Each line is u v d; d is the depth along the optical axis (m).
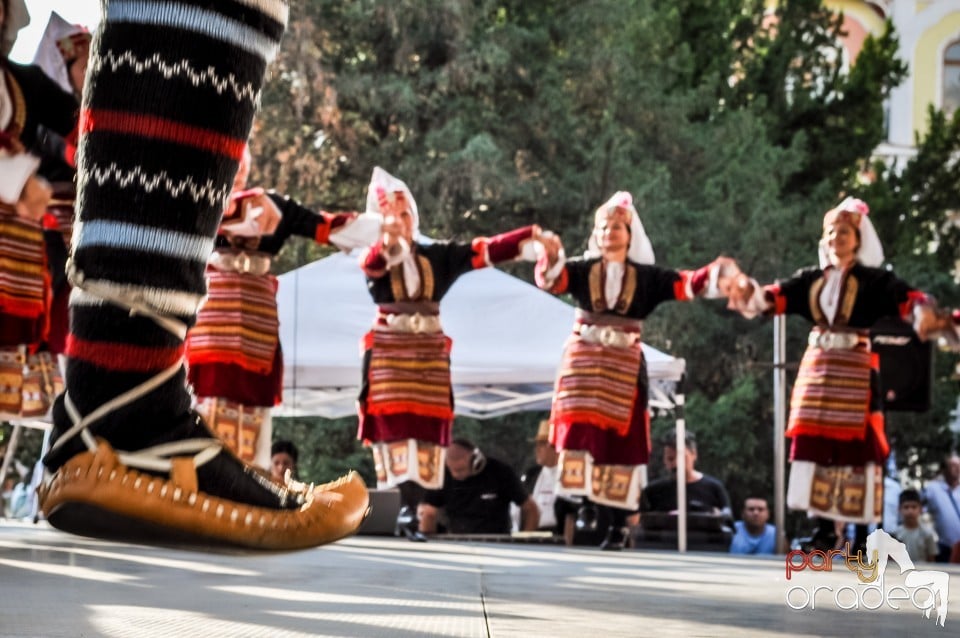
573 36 19.72
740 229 18.66
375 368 6.85
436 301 6.84
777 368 8.64
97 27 1.69
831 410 6.85
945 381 19.09
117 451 1.73
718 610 2.21
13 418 5.63
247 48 1.68
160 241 1.68
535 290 9.30
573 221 19.17
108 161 1.66
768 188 19.14
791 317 18.53
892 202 21.59
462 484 8.08
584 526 7.18
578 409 6.80
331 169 18.86
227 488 1.77
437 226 18.56
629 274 6.80
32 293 5.45
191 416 1.78
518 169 19.06
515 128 19.27
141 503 1.71
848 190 22.36
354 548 5.16
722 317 18.69
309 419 17.53
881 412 7.00
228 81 1.67
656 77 19.70
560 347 9.02
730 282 6.72
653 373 8.48
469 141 18.27
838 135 22.12
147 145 1.64
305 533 1.80
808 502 6.98
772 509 18.44
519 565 4.02
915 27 31.28
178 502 1.73
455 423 17.36
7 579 2.31
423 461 6.83
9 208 5.37
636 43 20.12
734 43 22.64
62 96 5.00
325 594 2.21
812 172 22.11
